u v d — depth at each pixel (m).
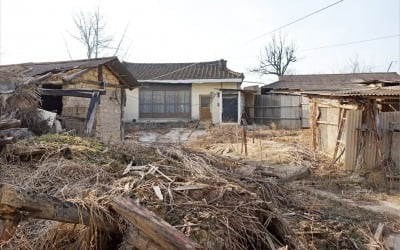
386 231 4.82
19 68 10.48
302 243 3.93
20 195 2.93
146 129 17.52
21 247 3.45
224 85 18.88
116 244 3.53
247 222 3.68
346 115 8.42
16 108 7.82
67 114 10.24
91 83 11.10
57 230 3.60
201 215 3.49
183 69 20.81
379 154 7.64
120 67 12.09
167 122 18.31
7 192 2.88
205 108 18.94
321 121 10.17
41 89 8.77
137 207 3.19
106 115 11.91
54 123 8.45
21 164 5.04
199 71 20.19
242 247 3.41
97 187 3.97
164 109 19.03
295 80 23.41
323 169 8.41
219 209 3.68
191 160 5.84
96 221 3.31
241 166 6.91
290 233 4.01
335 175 7.99
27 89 8.38
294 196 5.75
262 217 4.00
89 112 8.42
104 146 6.11
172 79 18.61
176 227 3.28
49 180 4.36
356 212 5.52
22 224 3.73
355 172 8.03
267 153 9.72
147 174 4.52
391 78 22.36
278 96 18.78
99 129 11.34
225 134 13.98
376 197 6.48
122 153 5.79
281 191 5.60
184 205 3.67
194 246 2.85
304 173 7.94
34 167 4.93
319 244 4.19
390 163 7.89
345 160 8.21
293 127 18.30
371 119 7.97
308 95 9.14
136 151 6.17
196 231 3.25
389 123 7.92
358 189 7.05
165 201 3.71
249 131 15.24
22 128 7.03
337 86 20.81
